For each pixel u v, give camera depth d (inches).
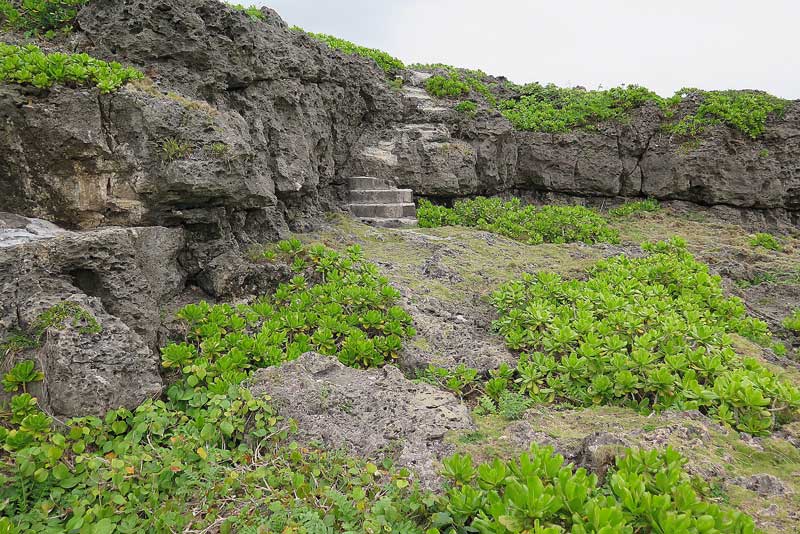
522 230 444.8
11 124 225.3
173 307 252.5
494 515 119.4
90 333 179.0
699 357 209.6
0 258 187.0
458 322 279.0
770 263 433.7
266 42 342.3
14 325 181.8
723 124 544.7
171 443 165.3
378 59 558.6
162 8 289.4
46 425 157.8
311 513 136.2
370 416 184.1
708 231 511.8
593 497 129.0
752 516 129.6
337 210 425.7
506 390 209.0
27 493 147.3
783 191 547.8
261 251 299.3
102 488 149.3
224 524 138.0
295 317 239.8
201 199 257.9
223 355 212.8
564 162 570.9
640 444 155.9
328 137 414.9
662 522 110.7
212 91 311.1
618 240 452.8
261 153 328.8
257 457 165.3
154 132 241.1
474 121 532.7
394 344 236.1
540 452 137.0
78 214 239.5
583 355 212.7
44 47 282.4
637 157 573.9
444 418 181.2
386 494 145.9
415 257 360.2
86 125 233.1
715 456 155.7
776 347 281.3
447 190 494.9
